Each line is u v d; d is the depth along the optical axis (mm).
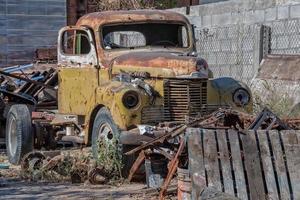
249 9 16734
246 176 8117
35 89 15406
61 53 12633
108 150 10852
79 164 11211
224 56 17312
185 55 11492
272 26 15914
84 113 11945
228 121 9297
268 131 8320
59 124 12734
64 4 27859
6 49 27000
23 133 13047
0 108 15523
